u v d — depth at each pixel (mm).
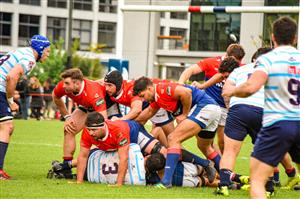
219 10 41844
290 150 14508
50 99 66125
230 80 18750
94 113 19281
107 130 19484
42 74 94812
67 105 51125
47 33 133750
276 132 13891
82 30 137000
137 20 77312
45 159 28047
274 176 21500
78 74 20906
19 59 21078
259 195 13859
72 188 19078
